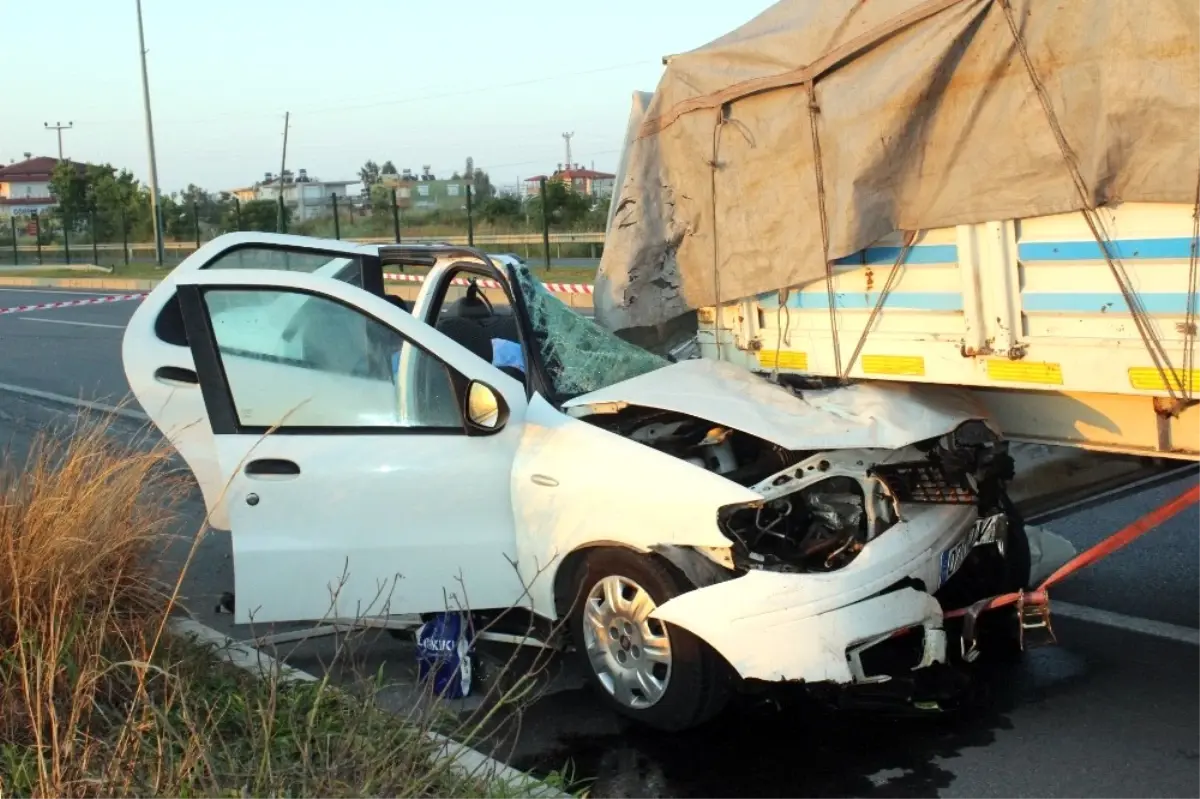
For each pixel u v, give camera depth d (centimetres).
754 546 408
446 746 363
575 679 468
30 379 1338
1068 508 503
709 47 480
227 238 548
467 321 559
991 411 450
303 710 375
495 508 449
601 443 427
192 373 505
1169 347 350
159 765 307
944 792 374
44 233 4566
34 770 326
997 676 462
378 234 2788
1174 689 443
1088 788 373
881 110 404
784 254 456
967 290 396
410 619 479
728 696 404
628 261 522
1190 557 591
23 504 407
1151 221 349
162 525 466
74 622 379
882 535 411
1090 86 354
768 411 427
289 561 450
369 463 448
